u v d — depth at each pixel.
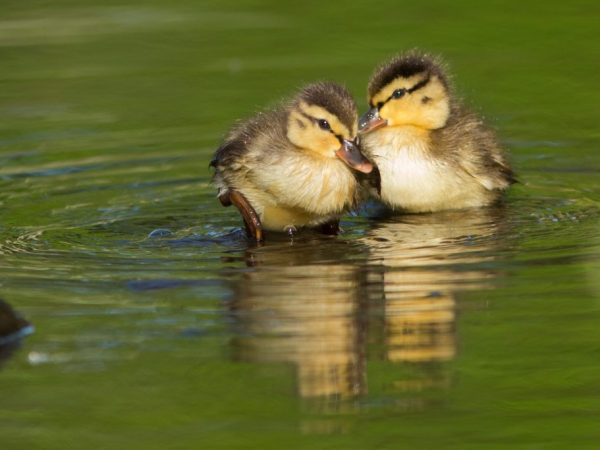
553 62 22.08
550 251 13.42
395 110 16.36
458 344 10.88
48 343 11.01
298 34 23.89
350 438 9.35
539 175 17.02
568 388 10.10
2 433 9.43
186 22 24.84
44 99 20.70
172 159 17.84
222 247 14.04
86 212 15.54
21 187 16.58
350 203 14.81
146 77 21.75
